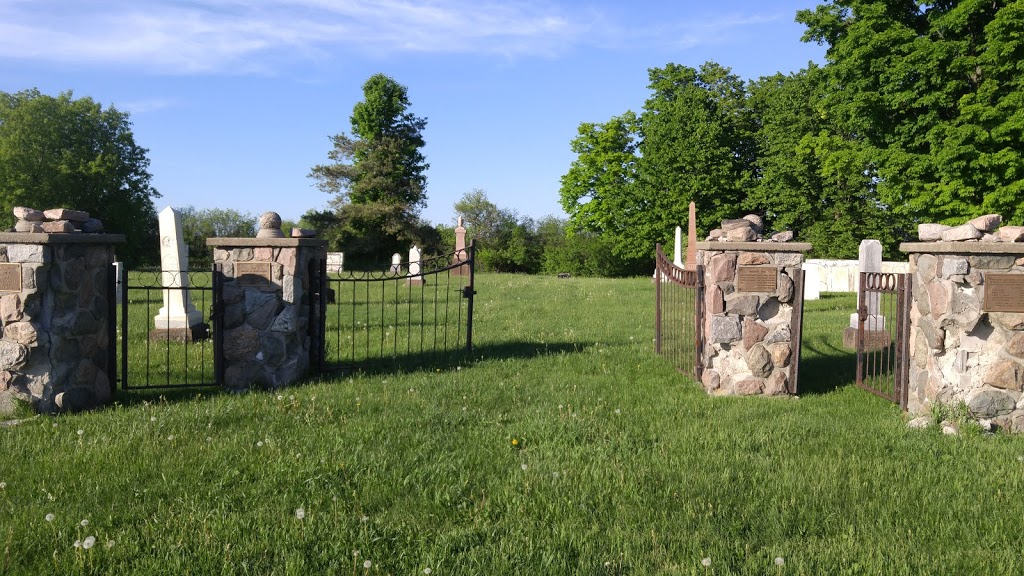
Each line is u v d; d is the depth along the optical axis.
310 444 5.13
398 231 46.25
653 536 3.67
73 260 6.43
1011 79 19.09
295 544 3.56
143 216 45.16
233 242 7.34
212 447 5.04
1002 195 19.19
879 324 10.34
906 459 4.95
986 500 4.21
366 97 48.78
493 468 4.74
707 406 6.67
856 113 21.75
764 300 7.26
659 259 9.74
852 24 21.42
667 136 39.81
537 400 6.77
